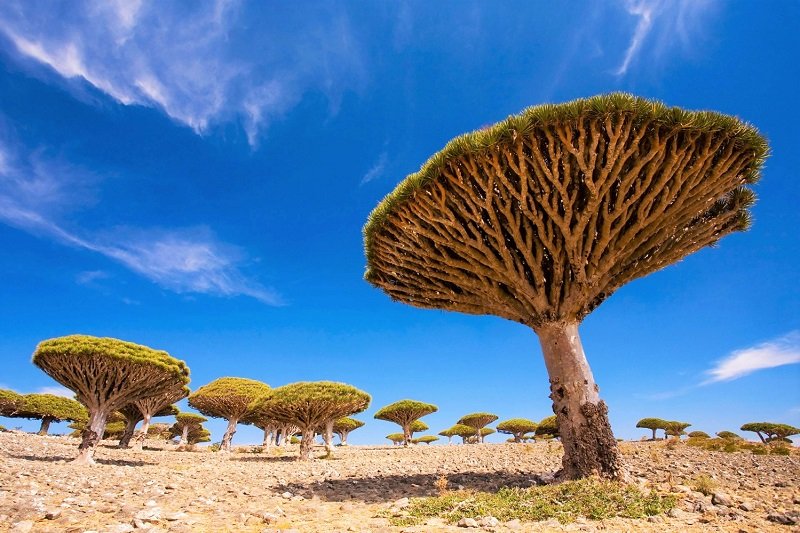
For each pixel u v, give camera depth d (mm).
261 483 9719
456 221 8039
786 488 7656
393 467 13539
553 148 7043
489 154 7176
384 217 8836
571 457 7508
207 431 52656
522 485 8250
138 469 12781
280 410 20844
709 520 4926
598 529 4617
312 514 6090
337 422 48969
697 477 8742
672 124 6836
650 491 6453
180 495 7605
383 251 9586
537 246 8086
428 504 6141
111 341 15422
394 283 10266
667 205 7570
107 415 15430
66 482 8320
